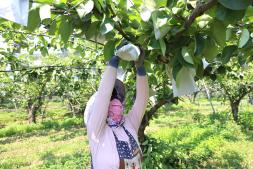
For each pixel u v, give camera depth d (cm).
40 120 2584
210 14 154
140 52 182
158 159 641
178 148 859
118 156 210
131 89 413
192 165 840
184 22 157
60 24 159
